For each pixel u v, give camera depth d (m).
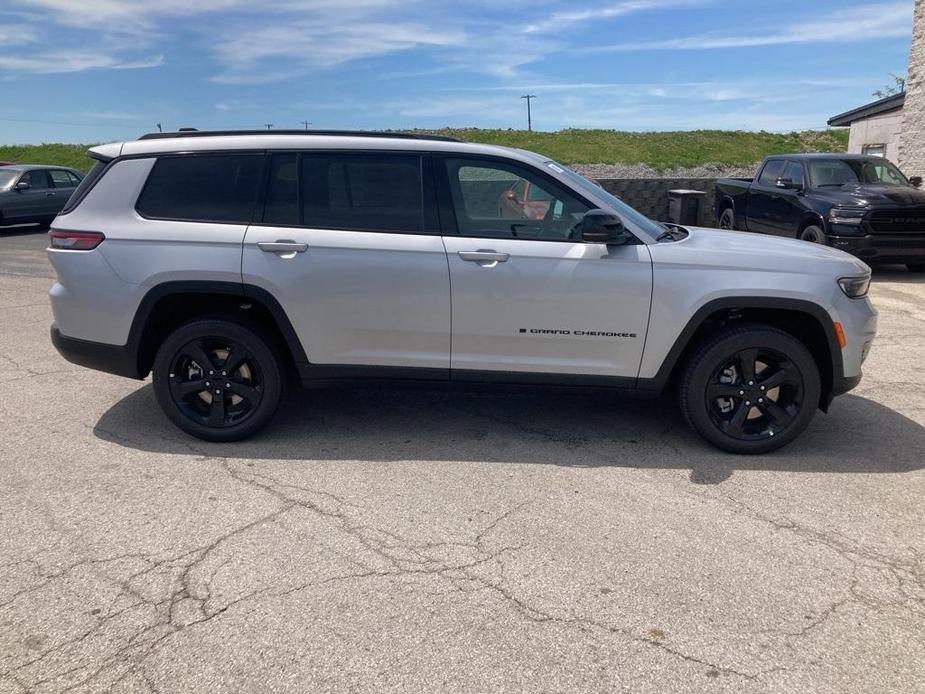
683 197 14.48
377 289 4.27
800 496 3.87
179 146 4.42
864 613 2.87
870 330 4.38
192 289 4.29
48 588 2.99
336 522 3.55
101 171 4.46
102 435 4.65
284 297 4.27
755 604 2.92
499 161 4.33
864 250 10.09
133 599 2.92
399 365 4.41
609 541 3.39
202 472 4.11
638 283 4.22
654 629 2.76
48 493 3.84
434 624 2.77
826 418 5.06
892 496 3.88
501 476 4.09
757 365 4.39
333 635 2.71
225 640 2.68
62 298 4.45
